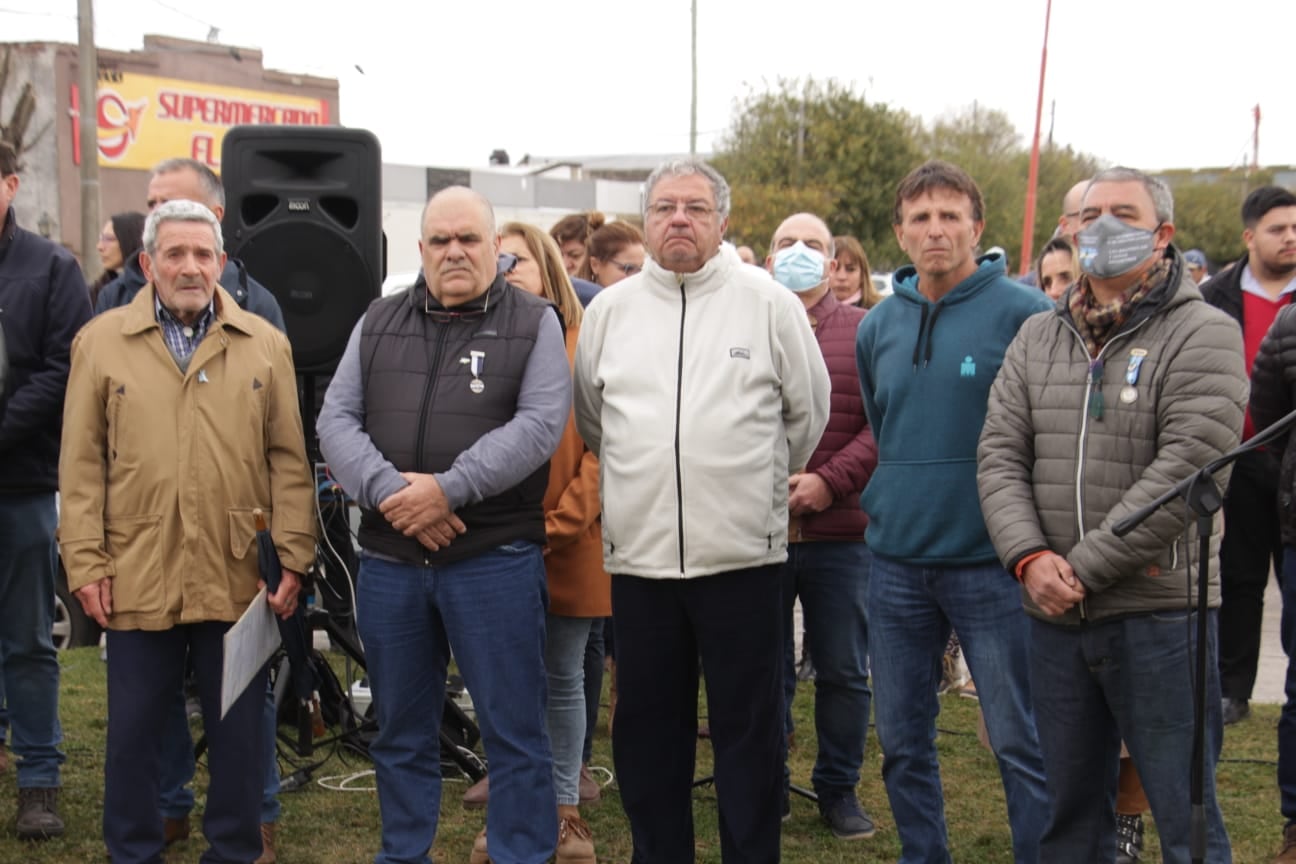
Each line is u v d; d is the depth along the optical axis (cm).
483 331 338
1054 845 306
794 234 427
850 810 401
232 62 2656
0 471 380
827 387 349
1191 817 253
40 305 386
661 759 338
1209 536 251
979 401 328
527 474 328
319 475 445
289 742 431
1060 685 298
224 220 431
